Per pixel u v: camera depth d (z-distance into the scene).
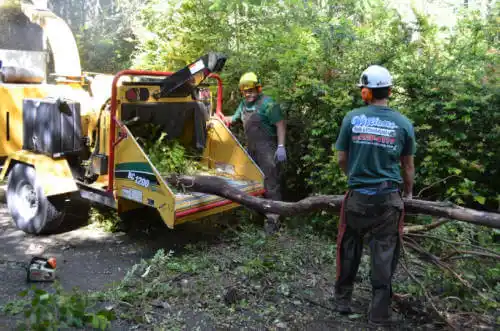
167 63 7.38
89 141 5.56
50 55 10.12
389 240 3.40
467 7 5.81
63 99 5.09
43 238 5.29
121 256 4.82
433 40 5.41
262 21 6.69
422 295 3.88
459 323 3.61
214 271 4.37
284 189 5.86
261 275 4.31
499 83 4.71
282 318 3.67
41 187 5.15
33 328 3.11
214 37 6.84
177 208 4.40
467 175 4.89
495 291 3.93
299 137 5.74
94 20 11.12
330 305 3.86
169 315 3.67
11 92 5.70
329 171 5.07
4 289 4.03
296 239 5.11
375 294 3.49
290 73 5.50
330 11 6.79
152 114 5.10
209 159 5.64
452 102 4.66
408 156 3.41
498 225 3.22
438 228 4.33
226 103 6.70
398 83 5.05
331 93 5.18
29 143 5.34
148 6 7.74
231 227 5.51
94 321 3.22
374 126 3.35
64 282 4.20
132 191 4.74
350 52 5.41
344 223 3.54
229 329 3.51
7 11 10.07
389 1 6.47
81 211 5.52
